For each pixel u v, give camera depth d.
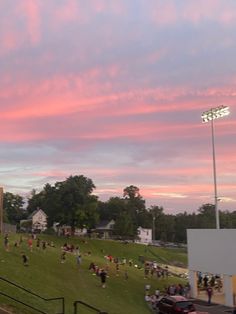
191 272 49.28
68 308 27.17
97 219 111.88
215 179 57.53
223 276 45.34
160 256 109.94
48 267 42.97
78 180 111.00
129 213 157.12
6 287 25.14
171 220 182.88
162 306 36.50
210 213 192.62
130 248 108.75
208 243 46.62
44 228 135.62
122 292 42.69
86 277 44.41
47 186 126.75
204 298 47.06
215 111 60.88
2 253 40.91
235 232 42.84
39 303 24.80
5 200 172.50
